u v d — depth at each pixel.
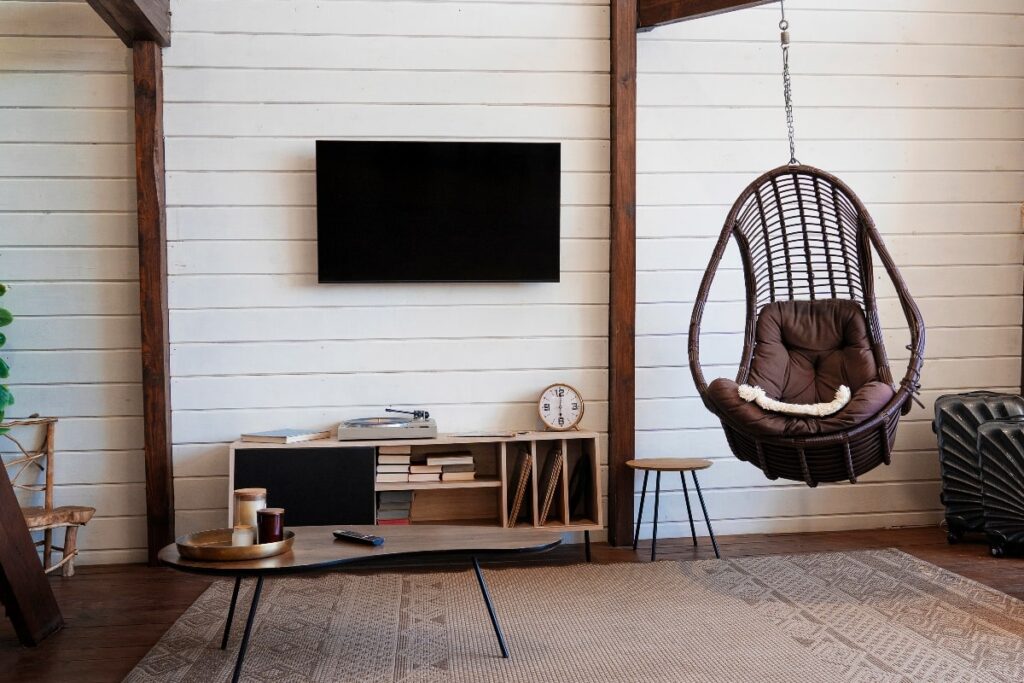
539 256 4.46
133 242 4.32
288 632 3.23
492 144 4.43
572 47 4.53
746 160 4.66
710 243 4.65
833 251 4.75
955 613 3.36
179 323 4.35
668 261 4.63
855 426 3.50
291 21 4.38
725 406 3.68
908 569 3.96
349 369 4.45
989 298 4.86
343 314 4.44
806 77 4.70
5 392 3.91
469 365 4.50
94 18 4.27
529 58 4.50
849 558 4.16
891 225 4.78
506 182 4.45
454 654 2.99
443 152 4.41
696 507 4.68
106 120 4.29
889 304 4.77
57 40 4.26
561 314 4.55
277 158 4.39
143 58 4.19
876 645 3.02
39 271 4.28
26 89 4.25
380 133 4.44
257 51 4.36
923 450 4.83
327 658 2.96
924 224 4.80
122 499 4.33
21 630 3.12
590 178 4.55
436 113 4.46
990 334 4.86
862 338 4.05
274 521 2.83
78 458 4.31
